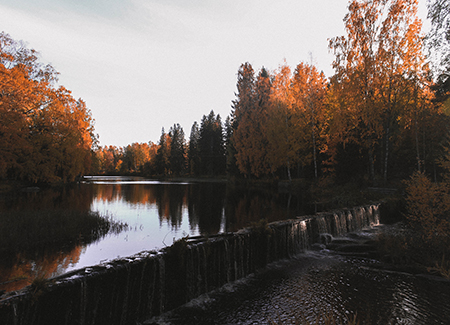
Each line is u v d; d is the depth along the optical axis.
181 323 5.66
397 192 17.52
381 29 20.00
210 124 81.94
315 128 27.61
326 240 11.41
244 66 46.06
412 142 21.81
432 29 8.65
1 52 25.67
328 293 6.77
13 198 21.88
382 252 9.37
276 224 9.77
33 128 30.72
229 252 7.90
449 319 5.47
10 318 3.97
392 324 5.29
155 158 99.94
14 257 8.38
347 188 19.78
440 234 8.85
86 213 14.12
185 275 6.72
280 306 6.17
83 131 44.56
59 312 4.61
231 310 6.09
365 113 20.33
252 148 40.91
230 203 21.83
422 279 7.57
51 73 30.98
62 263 7.92
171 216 16.20
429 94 18.59
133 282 5.75
